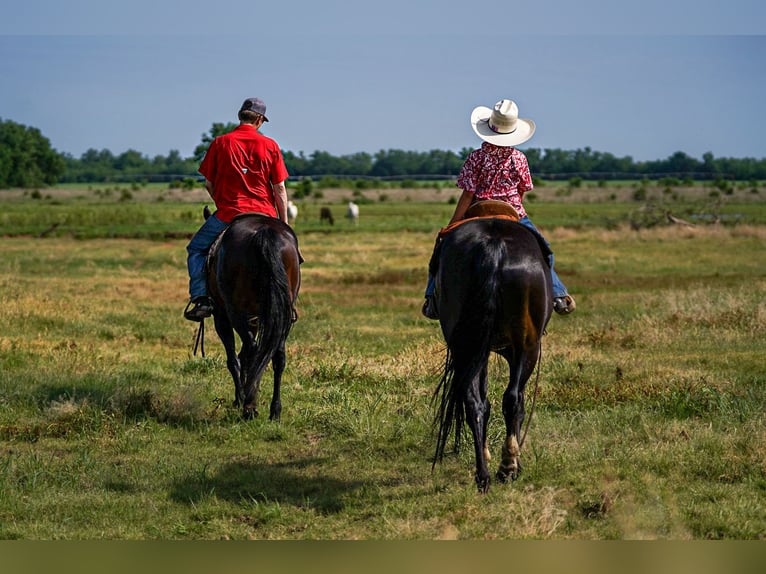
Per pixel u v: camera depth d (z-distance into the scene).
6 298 22.44
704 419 12.27
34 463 10.63
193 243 13.01
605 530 8.44
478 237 8.99
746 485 9.58
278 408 12.70
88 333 19.66
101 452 11.41
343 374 15.39
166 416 12.91
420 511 8.98
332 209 92.69
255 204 12.87
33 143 181.12
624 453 10.52
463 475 10.27
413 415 12.68
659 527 8.49
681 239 50.56
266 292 11.12
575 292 28.70
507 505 8.73
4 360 16.03
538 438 11.41
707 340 18.66
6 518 9.06
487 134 10.43
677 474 9.88
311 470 10.72
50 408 12.85
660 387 13.79
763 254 41.81
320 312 24.03
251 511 9.21
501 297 8.61
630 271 35.25
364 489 9.80
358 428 12.08
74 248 44.19
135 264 36.62
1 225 60.19
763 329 19.41
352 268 36.38
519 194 10.67
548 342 18.77
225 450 11.58
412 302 26.27
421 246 46.25
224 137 12.89
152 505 9.42
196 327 21.19
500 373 15.26
